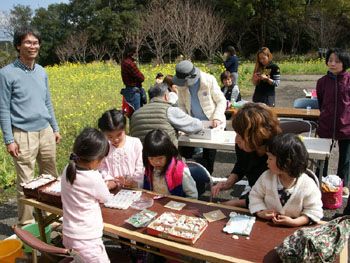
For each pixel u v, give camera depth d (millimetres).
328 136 3771
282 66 18562
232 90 6223
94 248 2006
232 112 5383
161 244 1866
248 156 2389
